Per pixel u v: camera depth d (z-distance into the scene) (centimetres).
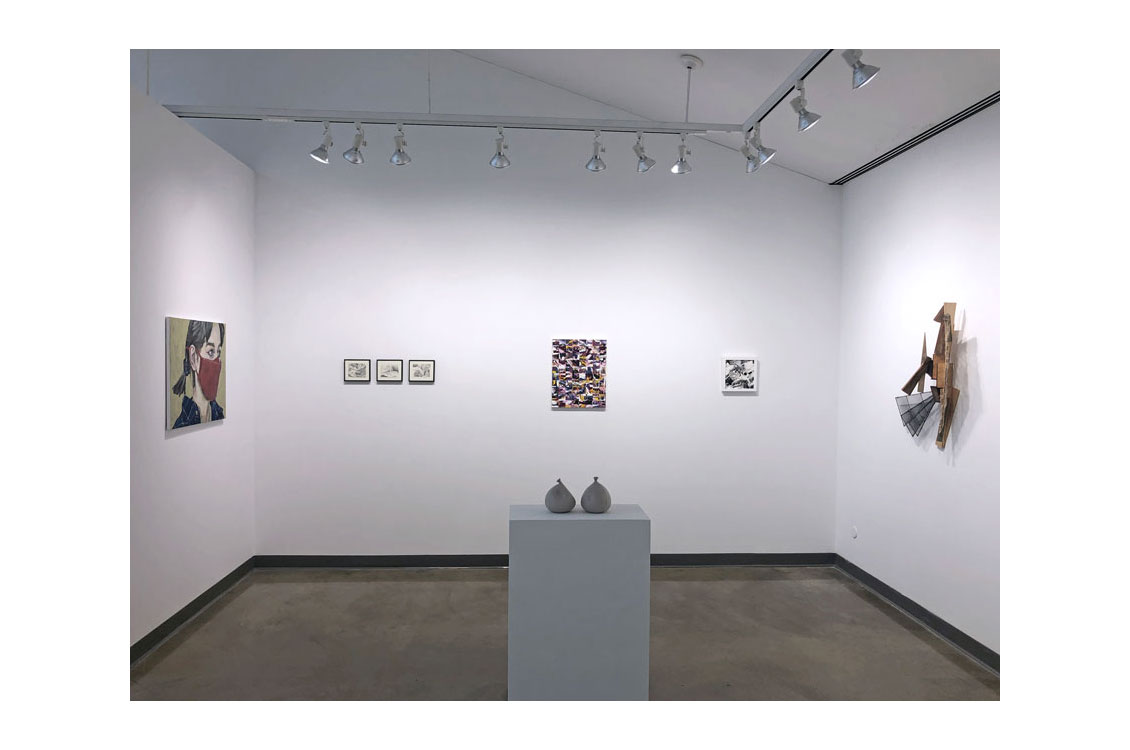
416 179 602
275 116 485
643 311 614
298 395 600
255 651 428
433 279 604
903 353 512
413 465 606
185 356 466
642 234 612
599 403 613
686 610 505
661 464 617
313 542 603
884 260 541
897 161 521
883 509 539
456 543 609
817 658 423
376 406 604
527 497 611
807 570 608
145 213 418
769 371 619
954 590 446
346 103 602
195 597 489
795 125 517
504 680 388
